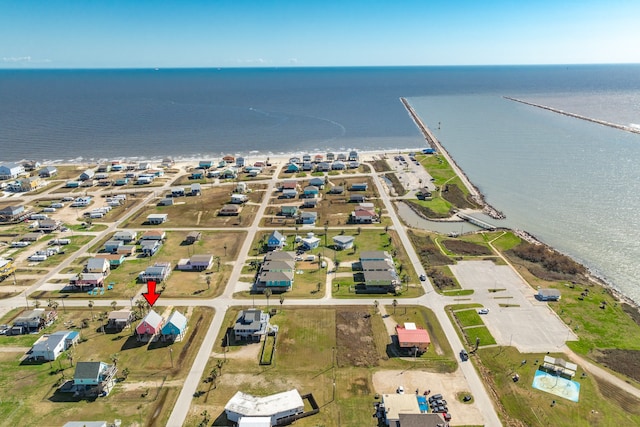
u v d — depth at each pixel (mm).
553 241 122375
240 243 120062
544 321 85312
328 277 101875
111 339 80250
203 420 62156
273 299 92812
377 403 65562
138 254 113500
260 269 104562
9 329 81938
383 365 73812
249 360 74875
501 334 81312
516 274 103375
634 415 63344
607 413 63594
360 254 108188
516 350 76938
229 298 93250
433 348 77938
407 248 116375
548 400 65938
